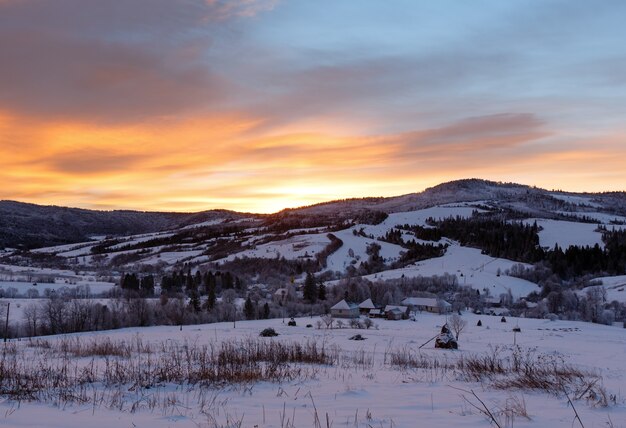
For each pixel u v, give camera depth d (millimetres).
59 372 13664
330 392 10891
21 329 70062
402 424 7469
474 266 192125
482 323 89250
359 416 8141
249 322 87562
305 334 56906
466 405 9266
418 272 179625
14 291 120188
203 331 61906
